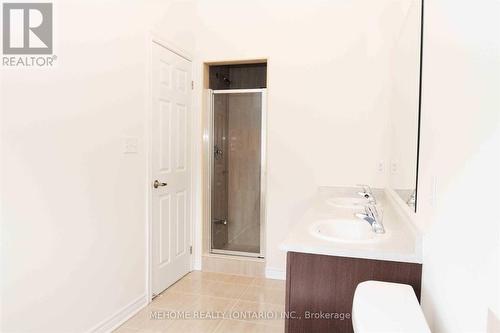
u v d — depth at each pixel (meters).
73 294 1.89
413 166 1.59
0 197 1.49
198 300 2.69
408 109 1.82
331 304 1.46
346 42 2.97
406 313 1.03
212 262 3.36
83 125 1.94
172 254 2.97
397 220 2.04
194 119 3.33
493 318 0.68
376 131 2.93
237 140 3.46
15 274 1.56
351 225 1.99
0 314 1.50
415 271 1.37
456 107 0.97
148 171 2.56
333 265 1.46
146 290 2.59
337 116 3.02
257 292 2.86
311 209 2.39
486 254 0.74
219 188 3.54
